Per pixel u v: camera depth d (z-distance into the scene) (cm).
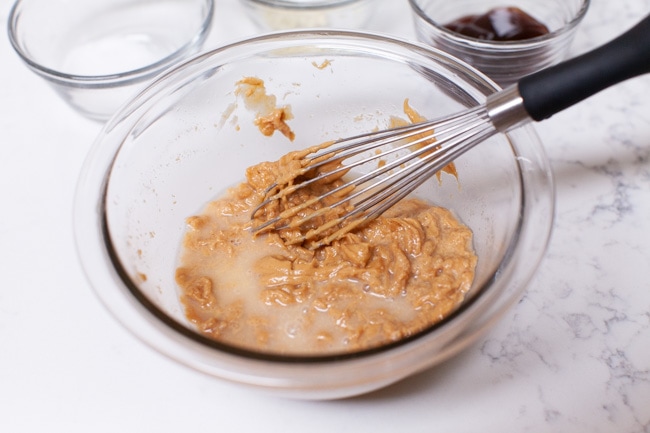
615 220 48
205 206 48
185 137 48
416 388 43
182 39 59
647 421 42
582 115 53
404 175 44
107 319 47
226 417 43
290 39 47
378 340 41
